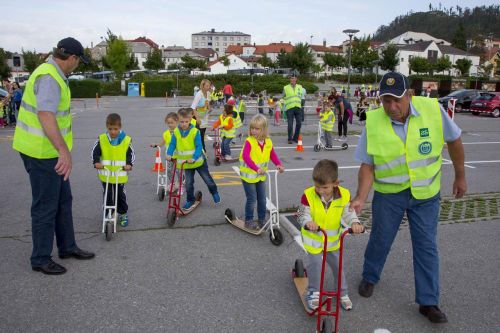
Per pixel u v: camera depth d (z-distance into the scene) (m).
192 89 50.97
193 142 6.34
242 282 4.38
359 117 21.59
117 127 5.41
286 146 13.29
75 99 41.19
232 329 3.57
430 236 3.72
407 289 4.29
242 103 18.72
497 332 3.58
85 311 3.80
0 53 57.53
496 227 5.98
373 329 3.61
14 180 8.47
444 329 3.62
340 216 3.76
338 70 92.62
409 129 3.62
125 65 59.31
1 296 4.01
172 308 3.88
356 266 4.77
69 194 4.73
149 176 8.95
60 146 3.99
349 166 10.13
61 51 4.20
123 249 5.14
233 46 132.12
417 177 3.66
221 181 8.66
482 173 9.47
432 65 71.75
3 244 5.22
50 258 4.53
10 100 17.77
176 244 5.32
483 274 4.61
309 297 3.82
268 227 5.59
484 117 24.12
